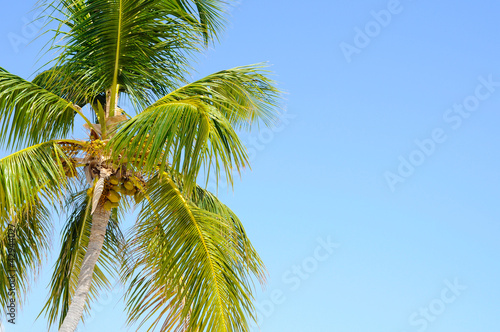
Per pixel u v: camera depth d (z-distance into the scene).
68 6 9.85
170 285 9.04
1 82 8.48
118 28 9.32
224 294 8.71
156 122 8.09
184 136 8.02
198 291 8.65
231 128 8.12
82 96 9.78
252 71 9.31
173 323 9.47
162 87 10.34
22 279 10.16
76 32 9.67
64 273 10.57
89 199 10.41
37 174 8.25
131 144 8.07
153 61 9.99
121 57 9.66
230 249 9.27
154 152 7.85
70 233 10.63
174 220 9.29
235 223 10.57
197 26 10.45
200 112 8.19
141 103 10.23
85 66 9.73
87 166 9.05
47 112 8.79
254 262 10.09
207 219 9.30
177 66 10.18
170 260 9.00
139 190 9.48
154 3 9.38
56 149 8.69
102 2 9.11
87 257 9.27
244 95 9.34
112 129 9.27
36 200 10.09
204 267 8.81
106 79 9.75
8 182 7.86
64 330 8.64
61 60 9.48
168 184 9.62
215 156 8.09
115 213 11.36
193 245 9.00
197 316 8.51
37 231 10.27
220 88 9.32
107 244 11.14
